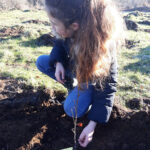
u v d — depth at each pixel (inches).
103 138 78.9
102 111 63.6
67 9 46.8
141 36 266.5
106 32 49.0
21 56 153.9
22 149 76.8
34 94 96.2
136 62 154.7
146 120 79.7
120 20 53.4
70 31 51.6
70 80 83.0
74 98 74.7
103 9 47.5
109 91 62.9
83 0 46.4
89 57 51.0
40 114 89.5
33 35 206.1
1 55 152.9
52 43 191.8
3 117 87.2
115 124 81.7
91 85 69.8
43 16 410.9
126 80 118.1
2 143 78.3
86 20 47.3
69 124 85.5
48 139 80.9
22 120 86.4
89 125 65.4
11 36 211.8
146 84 114.5
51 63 80.5
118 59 162.1
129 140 77.7
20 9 545.3
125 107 90.0
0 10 489.4
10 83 106.7
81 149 76.3
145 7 815.1
